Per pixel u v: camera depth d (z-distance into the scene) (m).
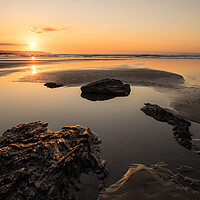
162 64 27.55
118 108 6.99
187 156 3.72
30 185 2.47
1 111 6.49
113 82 9.81
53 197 2.46
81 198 2.66
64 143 3.33
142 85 11.59
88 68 21.38
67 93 9.38
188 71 18.23
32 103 7.53
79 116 6.07
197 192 2.63
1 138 3.71
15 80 12.88
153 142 4.32
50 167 2.74
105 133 4.80
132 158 3.66
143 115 6.23
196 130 5.07
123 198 2.53
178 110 6.64
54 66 23.91
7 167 2.70
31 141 3.43
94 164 3.27
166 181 2.84
